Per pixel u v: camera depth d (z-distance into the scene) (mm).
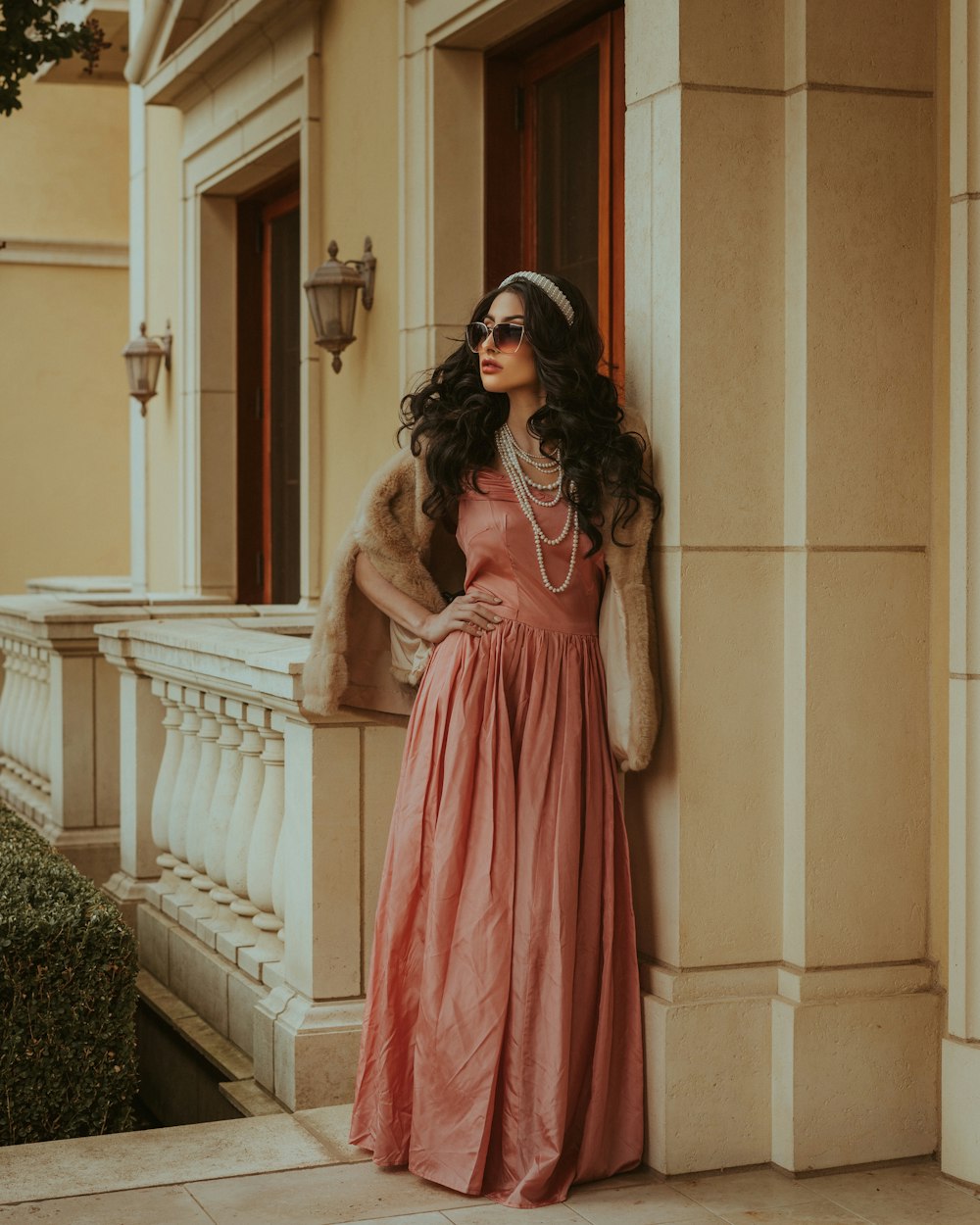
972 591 3381
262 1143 3654
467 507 3525
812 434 3469
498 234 5559
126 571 13023
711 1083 3473
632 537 3438
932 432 3568
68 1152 3592
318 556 6898
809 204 3447
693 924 3484
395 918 3473
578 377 3396
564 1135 3381
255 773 4742
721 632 3490
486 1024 3328
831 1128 3488
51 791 6930
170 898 5422
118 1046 4113
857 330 3496
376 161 6098
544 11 5039
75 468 12859
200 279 8531
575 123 5215
